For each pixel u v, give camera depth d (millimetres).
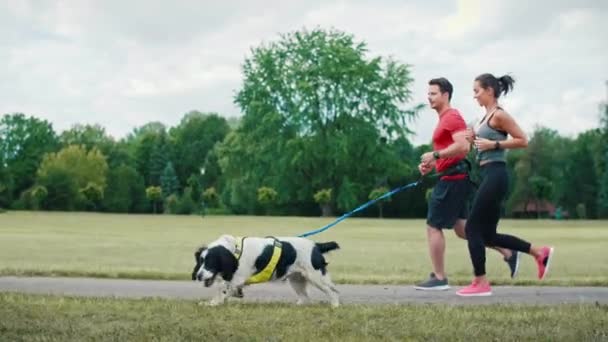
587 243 21172
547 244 20625
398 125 55281
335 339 5688
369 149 55094
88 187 69000
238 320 6473
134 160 101500
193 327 6066
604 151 74562
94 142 104188
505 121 8148
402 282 9766
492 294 8617
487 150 8234
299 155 53719
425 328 6141
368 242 21406
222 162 59094
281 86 55844
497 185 8195
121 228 29422
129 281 9625
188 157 101562
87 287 8922
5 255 14352
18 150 90250
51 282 9367
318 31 56094
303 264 7594
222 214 65312
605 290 9047
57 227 29250
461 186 8695
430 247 8891
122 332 5809
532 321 6504
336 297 7664
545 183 73875
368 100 55312
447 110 8758
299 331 5961
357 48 55781
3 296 7578
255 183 58438
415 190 65688
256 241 7629
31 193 72000
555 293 8727
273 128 55500
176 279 9961
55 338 5547
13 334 5684
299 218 47625
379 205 63375
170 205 66312
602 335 5875
